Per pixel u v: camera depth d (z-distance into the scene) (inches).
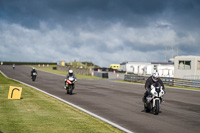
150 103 1312.7
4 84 3009.4
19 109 1288.1
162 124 1063.0
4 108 1302.9
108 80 4965.6
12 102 1529.3
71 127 945.5
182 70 4825.3
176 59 4933.6
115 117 1200.8
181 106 1622.8
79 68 7244.1
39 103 1539.1
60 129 907.4
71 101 1753.2
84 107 1494.8
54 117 1118.4
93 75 6461.6
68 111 1294.3
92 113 1290.6
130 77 4729.3
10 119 1040.8
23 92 2185.0
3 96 1818.4
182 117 1233.4
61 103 1600.6
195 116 1270.9
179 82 3671.3
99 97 2042.3
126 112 1348.4
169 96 2249.0
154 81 1291.8
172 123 1087.0
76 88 2886.3
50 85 3159.5
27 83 3376.0
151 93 1272.1
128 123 1070.4
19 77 4736.7
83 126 970.1
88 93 2351.1
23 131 861.2
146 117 1214.3
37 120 1042.1
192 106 1635.1
